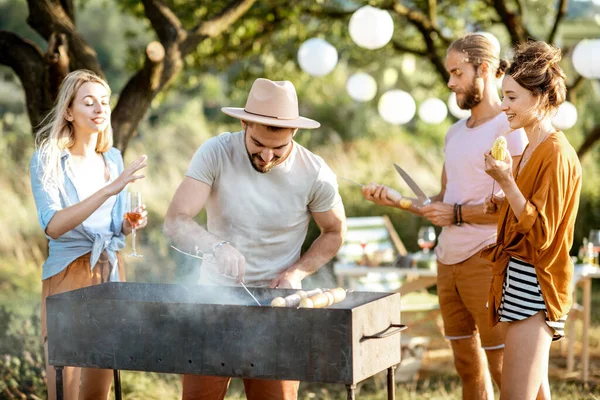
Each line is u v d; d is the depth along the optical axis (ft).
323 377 8.99
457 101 12.51
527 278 10.10
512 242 10.19
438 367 19.16
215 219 11.10
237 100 47.80
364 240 21.53
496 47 12.39
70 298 9.97
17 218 31.24
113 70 61.77
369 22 18.72
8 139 36.73
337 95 46.11
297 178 10.85
